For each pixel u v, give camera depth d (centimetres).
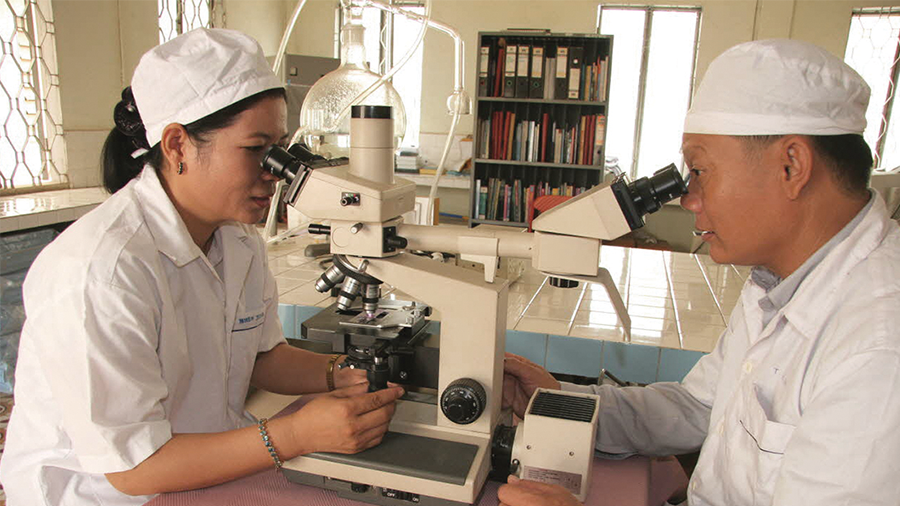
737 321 118
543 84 480
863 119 85
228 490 99
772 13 552
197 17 498
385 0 192
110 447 89
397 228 103
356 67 173
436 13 609
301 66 295
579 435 95
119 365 90
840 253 87
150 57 99
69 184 375
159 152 107
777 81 82
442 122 627
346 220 96
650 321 173
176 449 93
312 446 95
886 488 71
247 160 102
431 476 90
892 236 87
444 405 99
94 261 91
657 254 279
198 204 108
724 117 86
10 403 261
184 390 115
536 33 468
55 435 104
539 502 86
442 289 98
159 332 102
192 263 114
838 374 76
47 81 358
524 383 124
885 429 71
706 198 91
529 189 511
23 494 106
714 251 97
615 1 580
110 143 120
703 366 127
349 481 95
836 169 85
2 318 267
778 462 87
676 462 139
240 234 127
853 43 545
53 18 358
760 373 96
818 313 87
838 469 73
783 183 85
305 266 216
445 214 617
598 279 91
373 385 110
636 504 99
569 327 165
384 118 96
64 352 89
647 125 609
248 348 130
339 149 184
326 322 129
